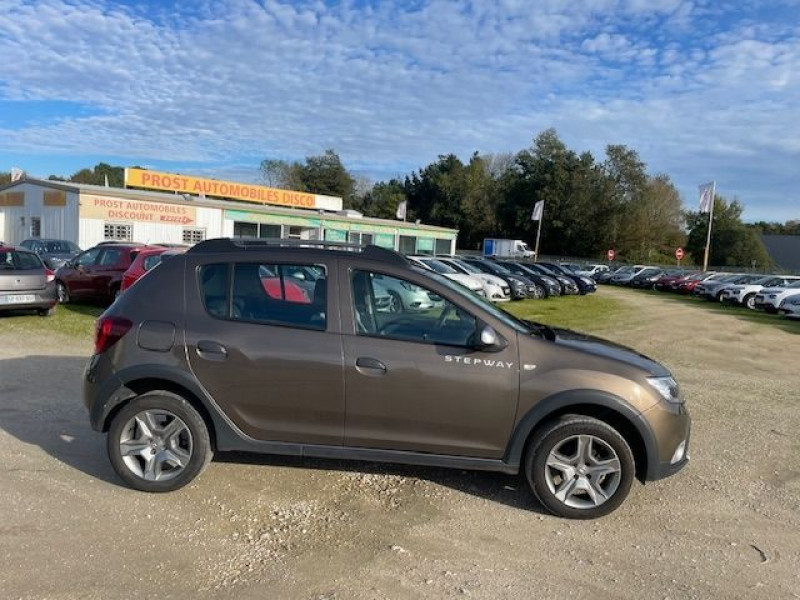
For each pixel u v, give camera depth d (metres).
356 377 4.08
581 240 71.56
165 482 4.21
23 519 3.78
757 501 4.54
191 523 3.83
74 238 25.70
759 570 3.53
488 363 4.04
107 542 3.55
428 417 4.07
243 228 32.41
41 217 27.38
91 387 4.31
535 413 4.01
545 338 4.30
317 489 4.39
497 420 4.05
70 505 3.99
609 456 4.05
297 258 4.31
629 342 13.48
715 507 4.40
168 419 4.25
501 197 77.75
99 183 80.56
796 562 3.64
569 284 28.73
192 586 3.15
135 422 4.23
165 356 4.21
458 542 3.72
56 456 4.80
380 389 4.07
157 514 3.93
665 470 4.10
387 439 4.13
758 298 24.38
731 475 5.06
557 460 4.08
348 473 4.69
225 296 4.31
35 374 7.46
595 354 4.16
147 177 34.62
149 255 11.84
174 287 4.35
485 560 3.52
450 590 3.20
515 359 4.05
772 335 16.02
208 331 4.21
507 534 3.85
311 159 81.31
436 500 4.30
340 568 3.38
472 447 4.11
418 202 86.31
